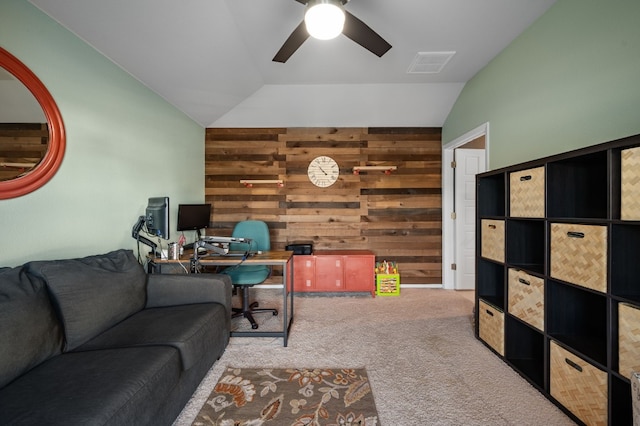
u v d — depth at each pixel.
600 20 1.63
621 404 1.27
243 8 1.97
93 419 0.92
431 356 2.12
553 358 1.61
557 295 1.65
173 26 2.02
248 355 2.13
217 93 3.13
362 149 3.96
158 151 2.83
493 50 2.55
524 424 1.46
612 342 1.27
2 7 1.46
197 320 1.70
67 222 1.80
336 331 2.55
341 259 3.54
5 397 1.00
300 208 3.96
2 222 1.45
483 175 2.28
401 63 2.80
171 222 3.06
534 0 1.92
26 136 1.56
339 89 3.35
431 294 3.65
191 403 1.61
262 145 3.95
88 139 1.97
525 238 2.00
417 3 1.94
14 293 1.22
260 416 1.51
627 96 1.49
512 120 2.41
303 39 1.78
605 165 1.61
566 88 1.86
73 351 1.37
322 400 1.64
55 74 1.73
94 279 1.60
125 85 2.35
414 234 3.96
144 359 1.27
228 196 3.96
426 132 3.96
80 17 1.76
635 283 1.26
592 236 1.36
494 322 2.15
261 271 2.67
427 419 1.49
